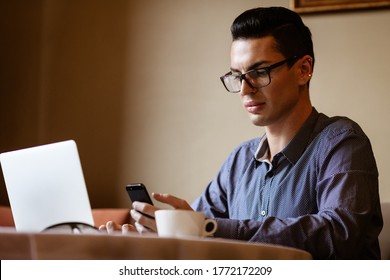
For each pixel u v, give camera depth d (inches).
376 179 69.2
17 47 146.1
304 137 73.9
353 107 120.5
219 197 84.4
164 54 136.5
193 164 131.3
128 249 42.9
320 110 122.0
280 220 60.0
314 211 71.2
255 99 72.8
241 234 59.3
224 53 132.4
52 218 65.4
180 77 134.8
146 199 58.3
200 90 133.0
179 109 133.8
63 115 141.6
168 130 134.0
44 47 144.6
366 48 121.4
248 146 83.8
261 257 45.9
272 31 72.6
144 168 134.5
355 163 67.3
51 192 65.7
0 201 143.3
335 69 122.4
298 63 74.4
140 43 138.6
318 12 124.3
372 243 69.2
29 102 143.9
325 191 66.5
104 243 42.8
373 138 118.4
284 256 47.4
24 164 67.3
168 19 137.3
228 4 133.3
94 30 142.3
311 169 72.0
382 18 121.2
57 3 144.8
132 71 138.5
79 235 42.8
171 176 132.4
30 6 146.4
